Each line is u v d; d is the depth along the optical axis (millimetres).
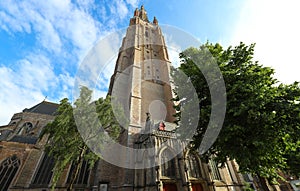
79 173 21266
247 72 10273
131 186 17375
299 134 8031
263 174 9922
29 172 20453
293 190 25281
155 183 15516
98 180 19438
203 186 18219
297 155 13945
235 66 11383
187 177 16828
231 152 9180
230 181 21047
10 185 18969
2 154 21500
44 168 21625
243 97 9211
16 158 22000
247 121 8461
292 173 15852
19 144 23156
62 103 14859
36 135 29062
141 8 61250
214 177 20297
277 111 8625
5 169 20766
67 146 13133
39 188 19406
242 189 20828
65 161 12742
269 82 9742
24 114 31906
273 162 9188
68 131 13453
